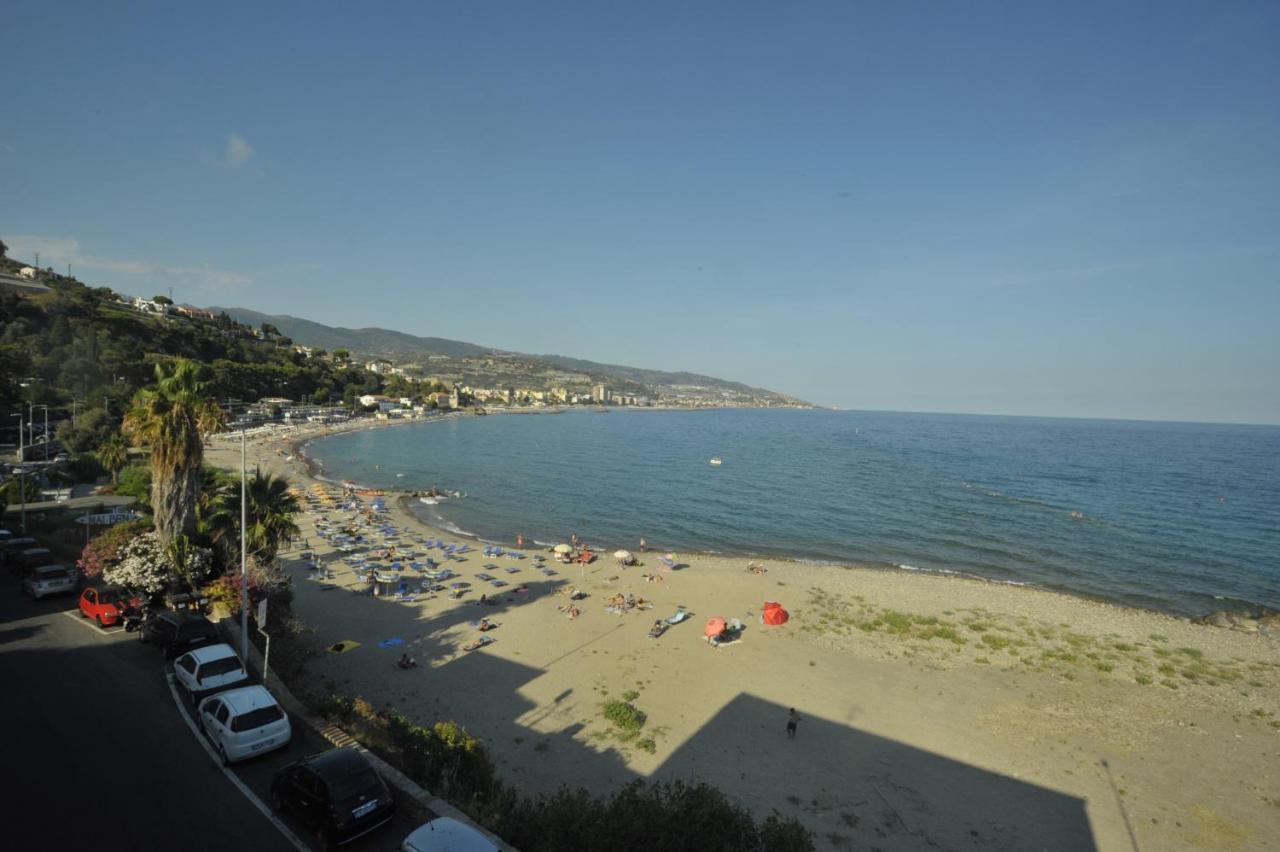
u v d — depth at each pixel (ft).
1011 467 467.52
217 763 48.65
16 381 314.14
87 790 44.01
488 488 318.04
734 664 104.73
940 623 128.77
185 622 69.67
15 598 86.63
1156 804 72.49
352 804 39.55
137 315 609.83
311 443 492.13
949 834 65.57
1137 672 108.06
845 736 83.82
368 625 113.60
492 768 57.82
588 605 132.26
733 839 45.37
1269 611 148.66
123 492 184.55
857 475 395.14
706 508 273.33
